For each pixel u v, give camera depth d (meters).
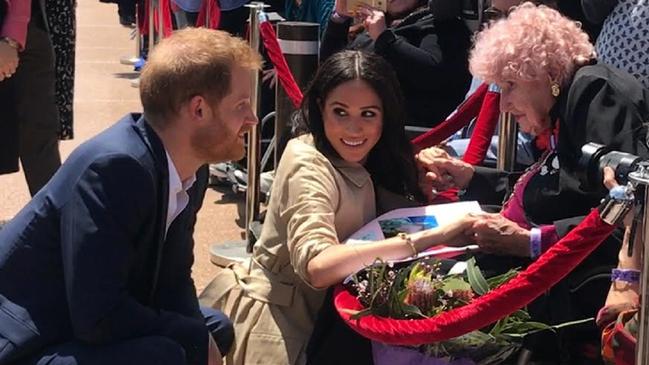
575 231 2.57
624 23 3.60
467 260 3.15
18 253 2.70
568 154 3.17
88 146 2.67
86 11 14.06
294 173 3.26
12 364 2.70
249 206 4.91
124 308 2.64
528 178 3.38
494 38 3.26
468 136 4.82
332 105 3.31
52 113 4.89
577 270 3.14
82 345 2.70
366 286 3.00
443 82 5.02
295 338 3.34
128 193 2.60
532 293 2.62
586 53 3.24
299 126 3.45
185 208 2.86
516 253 3.14
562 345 3.14
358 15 5.14
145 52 9.68
